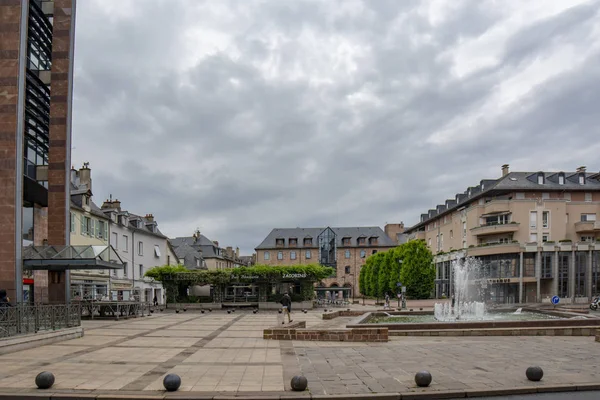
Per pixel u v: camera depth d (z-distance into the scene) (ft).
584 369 32.48
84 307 92.27
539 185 180.55
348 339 49.96
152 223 184.65
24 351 42.83
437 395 26.08
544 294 172.76
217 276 146.10
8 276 59.98
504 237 181.16
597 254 169.89
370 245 305.32
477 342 48.32
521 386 27.32
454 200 236.63
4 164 61.00
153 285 178.60
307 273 147.02
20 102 62.13
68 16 77.87
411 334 54.34
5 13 62.85
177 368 33.88
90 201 131.85
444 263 217.56
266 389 27.25
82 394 26.08
